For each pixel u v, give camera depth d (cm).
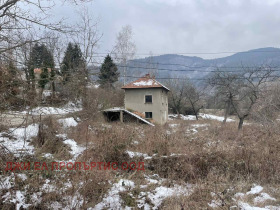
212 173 632
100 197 508
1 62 444
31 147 730
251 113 1398
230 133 1286
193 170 659
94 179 541
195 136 1168
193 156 716
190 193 538
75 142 859
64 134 903
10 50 463
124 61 2653
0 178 508
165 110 2662
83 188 510
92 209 467
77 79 806
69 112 843
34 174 568
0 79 423
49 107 668
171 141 948
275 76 1457
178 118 3152
